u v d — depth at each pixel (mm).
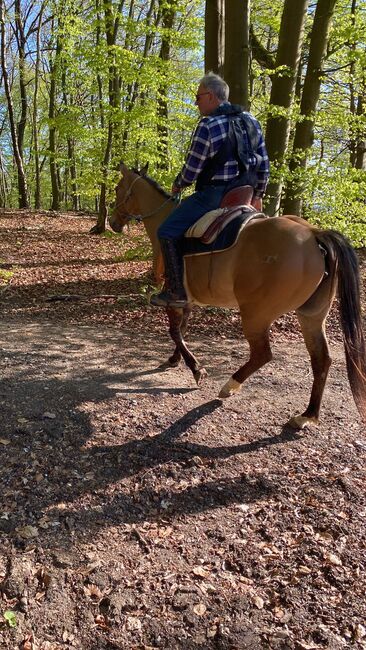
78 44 13750
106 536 3141
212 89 3975
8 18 21234
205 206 4090
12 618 2605
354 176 8984
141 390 4977
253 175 4117
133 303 8328
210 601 2723
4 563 2912
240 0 7688
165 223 4262
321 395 4312
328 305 4051
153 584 2814
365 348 3768
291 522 3281
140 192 5301
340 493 3547
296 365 5914
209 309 8039
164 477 3668
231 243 3926
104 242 14656
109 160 13461
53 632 2564
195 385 5172
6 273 10250
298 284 3730
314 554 3014
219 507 3414
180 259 4273
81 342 6445
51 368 5418
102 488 3531
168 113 13562
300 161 10062
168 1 12492
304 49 12992
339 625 2576
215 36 8477
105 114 12523
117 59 11102
